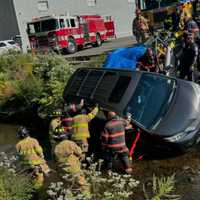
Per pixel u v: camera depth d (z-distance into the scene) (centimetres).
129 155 1015
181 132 995
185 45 1380
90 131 1135
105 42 3938
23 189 802
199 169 941
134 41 3222
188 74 1377
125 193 662
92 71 1173
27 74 2014
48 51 2705
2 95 1880
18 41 3697
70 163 846
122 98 1030
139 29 1945
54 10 4081
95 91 1104
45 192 895
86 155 1138
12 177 826
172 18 1748
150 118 1030
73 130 1084
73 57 2491
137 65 1388
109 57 1433
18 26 3725
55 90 1565
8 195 758
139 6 2039
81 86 1173
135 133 1023
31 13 3844
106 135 977
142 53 1398
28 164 937
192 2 1753
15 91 1817
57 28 2947
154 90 1062
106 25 4112
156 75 1079
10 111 1789
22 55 2333
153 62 1382
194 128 1008
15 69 2198
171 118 1019
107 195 652
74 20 3155
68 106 1133
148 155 1061
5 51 2550
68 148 855
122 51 1437
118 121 974
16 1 3709
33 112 1689
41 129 1562
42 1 3975
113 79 1082
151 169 983
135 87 1041
